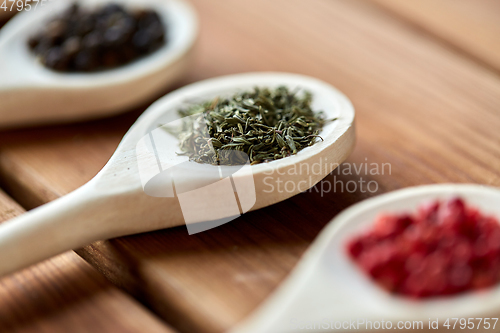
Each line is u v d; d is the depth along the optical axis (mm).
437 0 337
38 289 225
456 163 258
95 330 216
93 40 278
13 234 221
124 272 235
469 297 203
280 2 341
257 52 310
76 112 275
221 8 338
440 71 296
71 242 228
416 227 212
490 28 317
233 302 220
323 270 209
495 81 291
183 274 226
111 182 230
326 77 295
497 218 217
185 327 223
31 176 260
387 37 315
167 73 280
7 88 266
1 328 217
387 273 205
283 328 202
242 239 234
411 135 268
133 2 303
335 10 334
